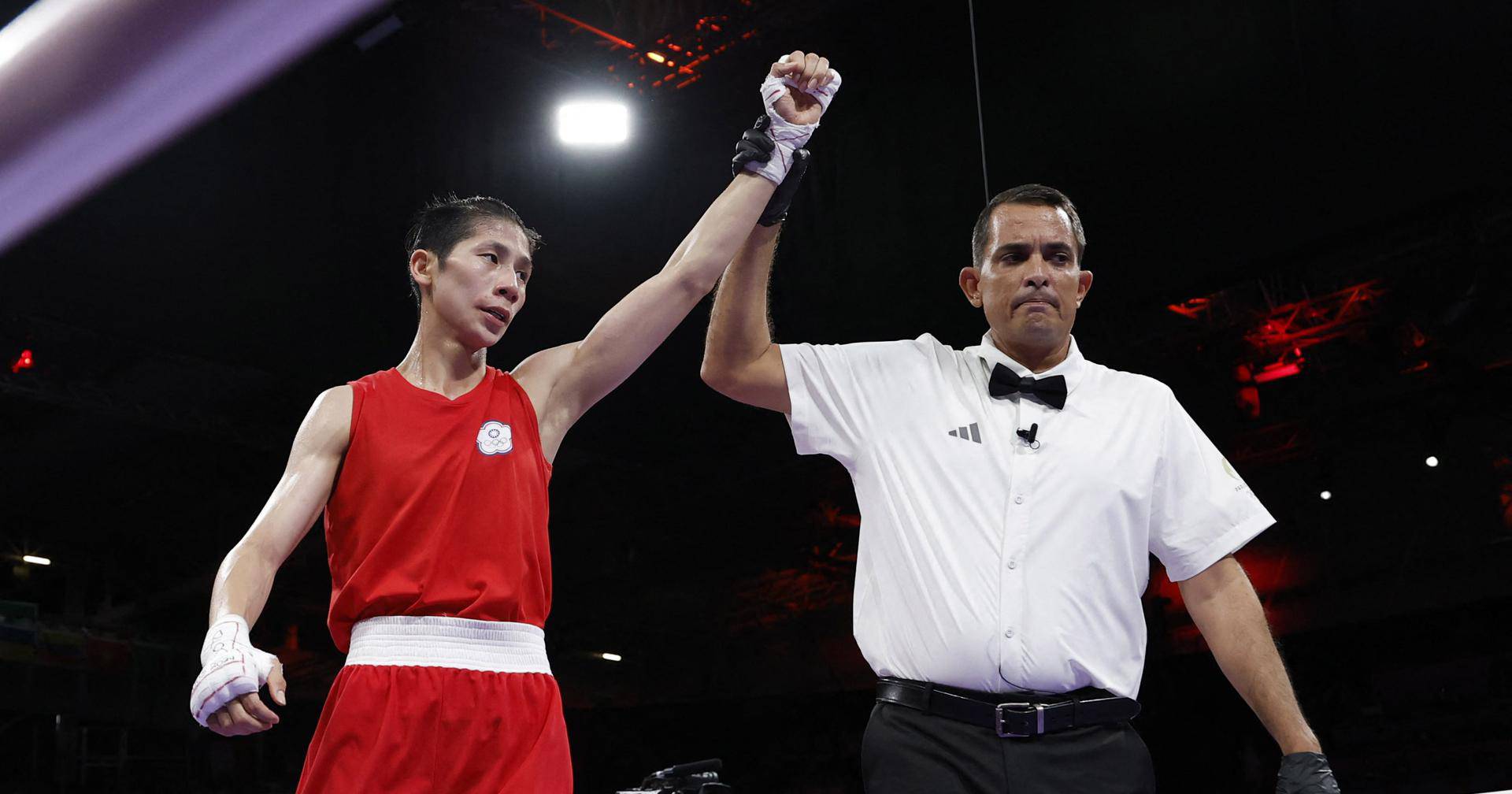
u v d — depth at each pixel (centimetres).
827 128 1338
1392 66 1041
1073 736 219
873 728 228
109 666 1589
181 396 1375
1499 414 1306
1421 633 1473
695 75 1249
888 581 235
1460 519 1360
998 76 1220
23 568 1634
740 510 1780
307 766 180
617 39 1228
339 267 1236
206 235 1156
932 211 1265
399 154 1223
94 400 1330
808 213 1349
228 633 157
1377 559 1429
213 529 1656
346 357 1310
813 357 252
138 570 1688
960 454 237
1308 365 1330
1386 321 1231
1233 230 1162
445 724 179
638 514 1812
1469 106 1019
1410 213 1120
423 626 184
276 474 1590
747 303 245
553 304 1345
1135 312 1291
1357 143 1074
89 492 1557
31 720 1595
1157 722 1617
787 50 1244
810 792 1814
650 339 212
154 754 1666
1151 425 244
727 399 1582
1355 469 1443
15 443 1456
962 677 221
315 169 1188
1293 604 1484
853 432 249
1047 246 249
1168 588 1608
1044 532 229
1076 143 1185
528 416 205
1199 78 1119
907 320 1298
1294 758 226
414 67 1202
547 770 183
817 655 1823
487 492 194
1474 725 1397
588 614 1956
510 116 1274
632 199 1332
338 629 191
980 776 215
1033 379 243
